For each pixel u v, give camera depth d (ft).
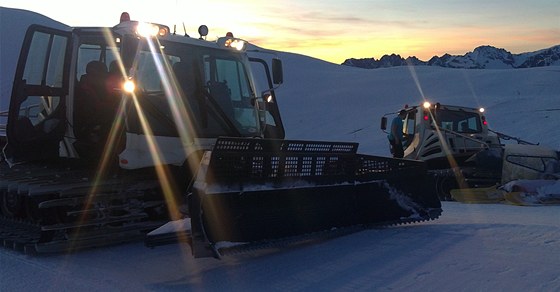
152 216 23.95
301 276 18.76
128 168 22.58
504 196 40.16
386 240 22.99
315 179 22.72
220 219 19.01
